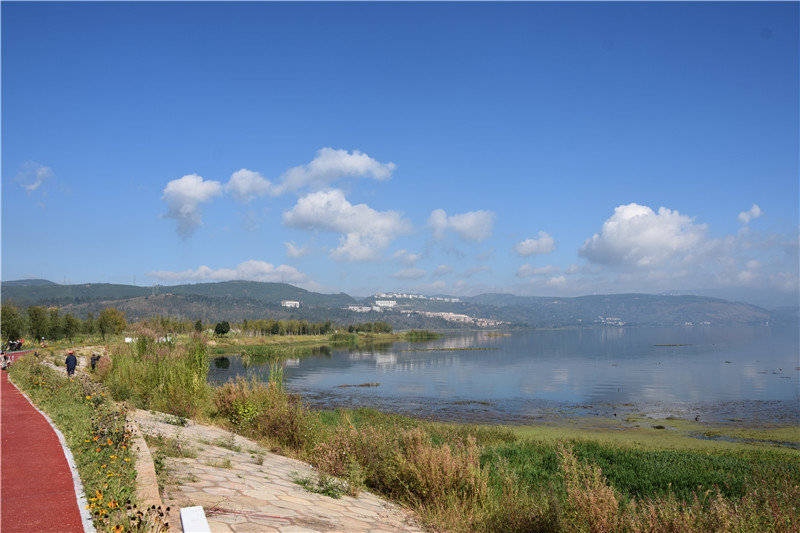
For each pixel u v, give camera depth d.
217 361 71.50
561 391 43.34
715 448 18.72
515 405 35.12
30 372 22.02
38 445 9.08
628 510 6.89
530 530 6.97
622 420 29.31
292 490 7.55
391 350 112.00
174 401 15.60
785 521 6.19
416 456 8.96
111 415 9.63
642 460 13.34
